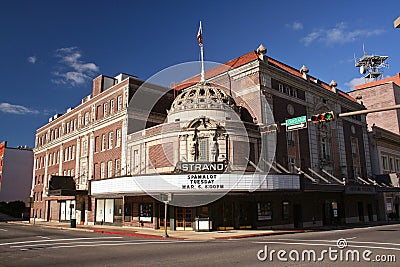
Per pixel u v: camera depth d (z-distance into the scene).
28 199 40.03
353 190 35.78
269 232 24.86
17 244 17.30
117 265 10.67
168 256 12.59
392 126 55.31
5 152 66.00
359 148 45.44
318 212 35.09
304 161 34.47
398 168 54.12
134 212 31.39
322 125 38.84
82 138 42.84
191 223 26.52
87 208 37.97
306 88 37.12
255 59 32.28
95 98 41.44
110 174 35.84
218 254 13.04
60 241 18.86
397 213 50.12
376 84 64.38
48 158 52.44
